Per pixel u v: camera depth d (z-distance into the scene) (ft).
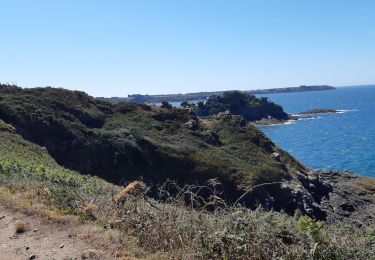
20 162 66.80
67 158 145.48
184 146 167.32
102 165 148.66
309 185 167.12
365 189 172.76
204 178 149.89
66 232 27.84
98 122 177.58
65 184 47.11
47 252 24.82
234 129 204.33
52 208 32.65
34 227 28.91
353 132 362.94
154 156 154.92
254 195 142.92
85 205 33.01
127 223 28.60
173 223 26.73
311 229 24.39
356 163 227.81
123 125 179.73
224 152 174.50
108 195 39.01
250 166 163.63
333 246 23.08
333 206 157.07
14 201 34.06
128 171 147.74
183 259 22.98
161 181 146.61
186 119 201.87
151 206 31.01
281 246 23.27
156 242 25.23
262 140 198.39
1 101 155.12
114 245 25.26
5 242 26.66
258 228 24.63
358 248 23.45
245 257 22.86
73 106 180.24
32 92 178.29
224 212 27.20
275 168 168.86
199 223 26.20
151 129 181.16
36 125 149.07
